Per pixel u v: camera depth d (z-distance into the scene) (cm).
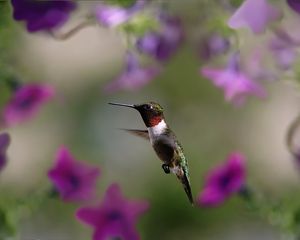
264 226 410
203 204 353
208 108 454
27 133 417
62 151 354
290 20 337
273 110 439
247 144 444
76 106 451
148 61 357
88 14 342
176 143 336
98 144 453
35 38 375
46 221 397
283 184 412
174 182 435
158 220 429
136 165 447
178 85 451
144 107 336
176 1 354
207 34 354
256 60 352
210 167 434
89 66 470
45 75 401
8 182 376
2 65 350
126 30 352
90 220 353
